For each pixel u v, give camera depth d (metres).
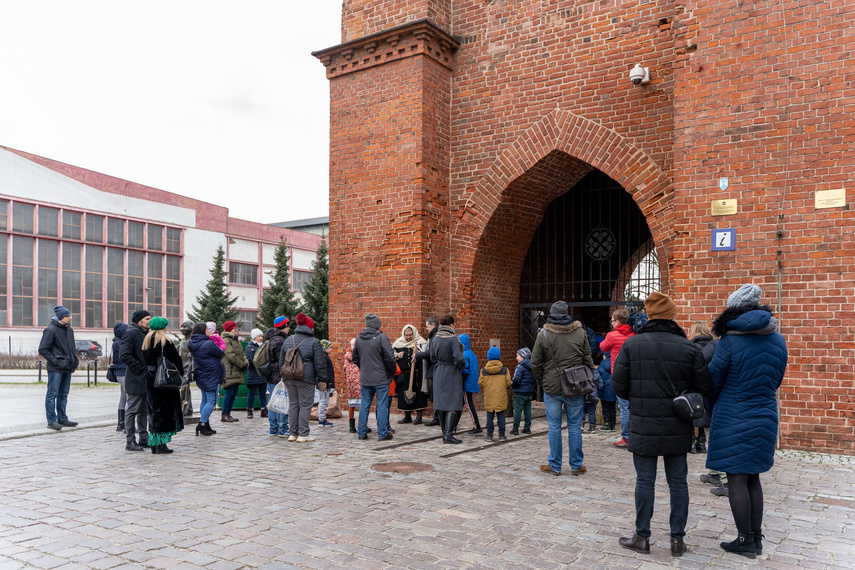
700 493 6.00
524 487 6.17
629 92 10.29
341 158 12.48
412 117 11.55
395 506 5.45
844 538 4.67
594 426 9.65
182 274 44.88
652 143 10.05
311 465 7.17
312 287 29.95
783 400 8.04
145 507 5.38
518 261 13.27
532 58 11.29
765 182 8.26
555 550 4.37
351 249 12.28
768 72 8.27
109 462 7.33
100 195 40.97
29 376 25.31
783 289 8.09
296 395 8.81
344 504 5.50
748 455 4.24
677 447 4.27
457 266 12.07
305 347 8.79
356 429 9.78
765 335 4.39
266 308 32.16
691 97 8.78
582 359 6.76
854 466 7.07
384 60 11.86
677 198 8.86
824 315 7.84
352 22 12.49
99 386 20.53
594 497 5.80
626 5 10.36
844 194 7.77
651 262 12.79
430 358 9.02
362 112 12.21
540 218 12.97
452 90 12.18
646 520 4.37
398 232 11.66
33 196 38.00
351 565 4.05
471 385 9.59
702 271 8.66
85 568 3.95
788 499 5.74
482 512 5.28
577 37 10.82
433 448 8.29
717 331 4.61
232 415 11.76
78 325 40.00
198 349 9.26
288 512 5.25
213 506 5.42
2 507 5.37
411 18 11.69
